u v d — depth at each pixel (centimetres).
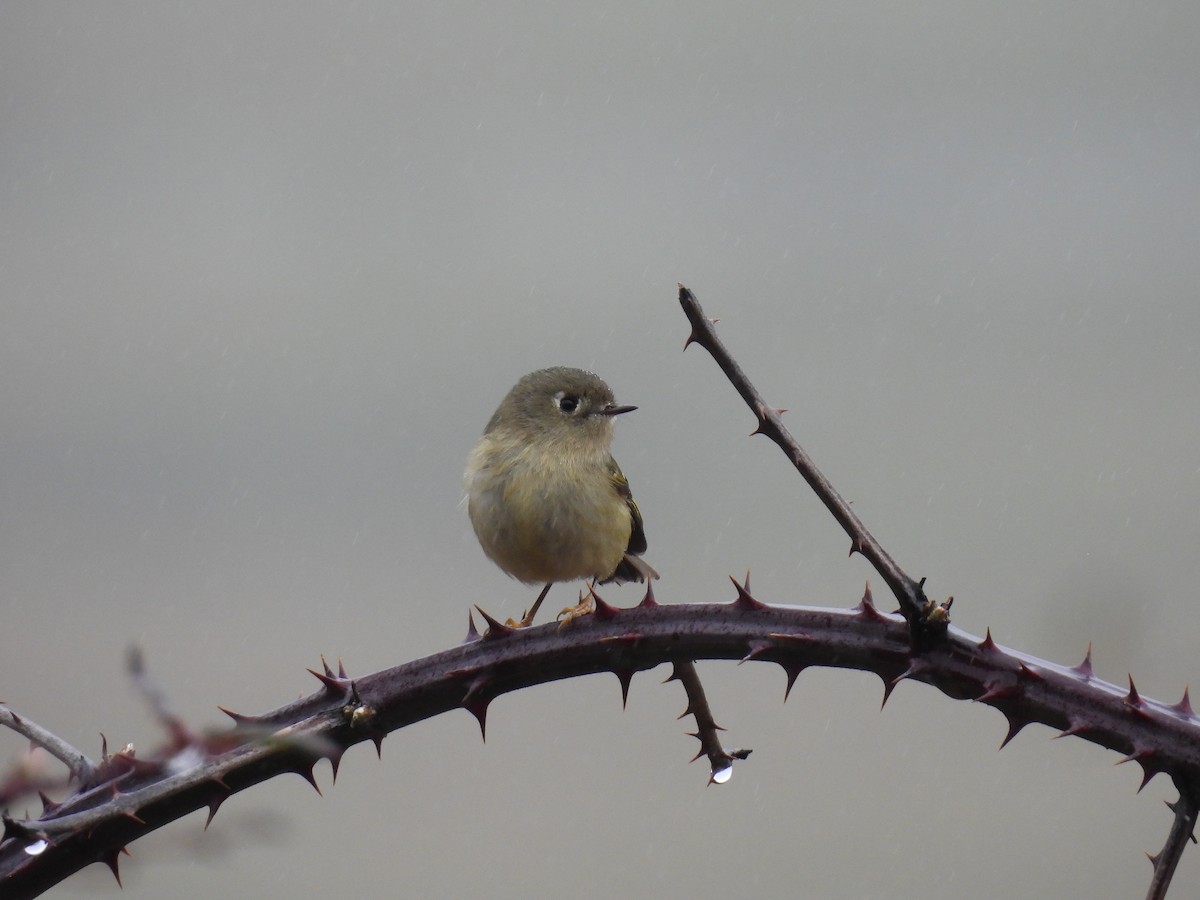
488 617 230
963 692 212
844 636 219
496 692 228
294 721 226
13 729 223
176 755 187
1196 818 198
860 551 215
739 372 221
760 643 221
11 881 209
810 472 218
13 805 197
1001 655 212
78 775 221
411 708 228
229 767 215
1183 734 202
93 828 204
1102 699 206
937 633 212
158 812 212
